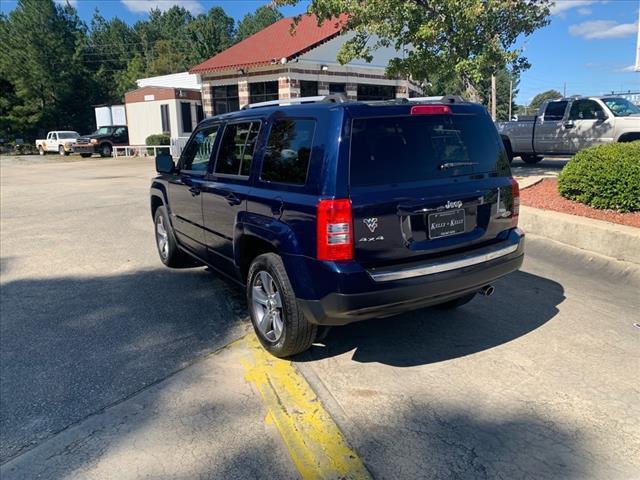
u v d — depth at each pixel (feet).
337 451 10.01
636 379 12.36
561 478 9.11
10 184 61.31
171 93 99.45
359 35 40.88
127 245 27.35
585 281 19.57
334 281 11.39
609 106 43.75
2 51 147.95
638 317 16.06
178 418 11.28
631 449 9.84
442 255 12.69
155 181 22.66
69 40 164.76
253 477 9.36
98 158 110.01
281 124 13.51
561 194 28.68
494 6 34.55
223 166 16.25
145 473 9.55
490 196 13.62
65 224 33.81
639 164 24.16
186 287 20.08
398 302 11.87
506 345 14.32
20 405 11.95
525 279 19.92
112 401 12.04
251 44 88.84
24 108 150.00
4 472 9.73
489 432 10.46
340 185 11.44
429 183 12.48
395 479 9.20
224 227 15.88
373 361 13.65
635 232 21.06
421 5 35.99
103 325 16.47
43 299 19.08
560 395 11.73
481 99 39.45
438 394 11.93
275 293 13.58
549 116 47.50
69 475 9.57
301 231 12.01
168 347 14.80
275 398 11.97
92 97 168.25
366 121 11.95
